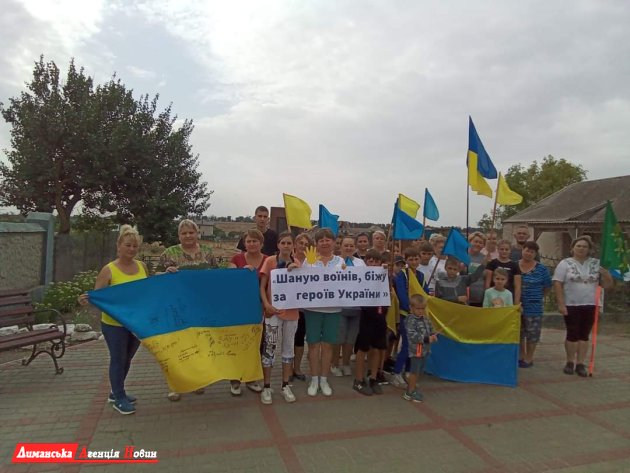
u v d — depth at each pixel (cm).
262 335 508
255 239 520
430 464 376
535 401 524
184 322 467
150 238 1806
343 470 363
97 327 855
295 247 527
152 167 1766
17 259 1012
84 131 1590
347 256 564
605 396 544
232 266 542
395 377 566
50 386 531
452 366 594
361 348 532
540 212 2564
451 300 622
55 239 1289
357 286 521
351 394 531
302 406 490
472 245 714
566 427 455
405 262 619
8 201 1708
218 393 523
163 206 1750
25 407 469
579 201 2478
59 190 1662
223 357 477
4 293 586
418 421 461
